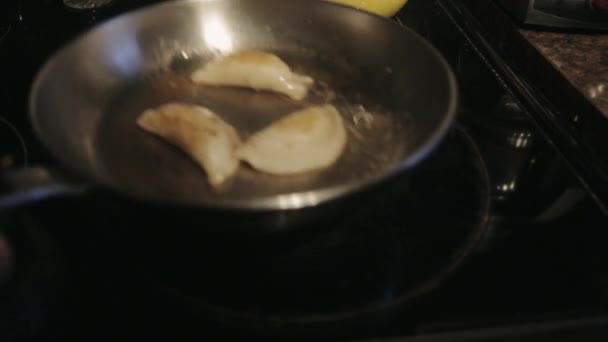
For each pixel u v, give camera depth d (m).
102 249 0.47
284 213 0.43
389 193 0.51
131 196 0.42
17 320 0.42
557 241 0.48
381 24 0.58
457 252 0.48
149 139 0.54
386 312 0.45
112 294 0.45
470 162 0.54
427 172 0.53
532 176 0.53
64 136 0.50
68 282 0.45
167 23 0.60
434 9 0.72
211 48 0.62
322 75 0.60
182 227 0.46
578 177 0.53
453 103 0.49
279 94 0.59
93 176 0.43
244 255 0.47
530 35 0.65
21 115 0.55
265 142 0.52
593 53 0.62
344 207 0.45
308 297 0.45
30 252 0.44
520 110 0.59
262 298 0.45
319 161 0.52
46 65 0.51
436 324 0.44
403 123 0.55
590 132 0.56
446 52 0.65
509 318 0.44
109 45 0.57
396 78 0.57
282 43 0.62
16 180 0.42
